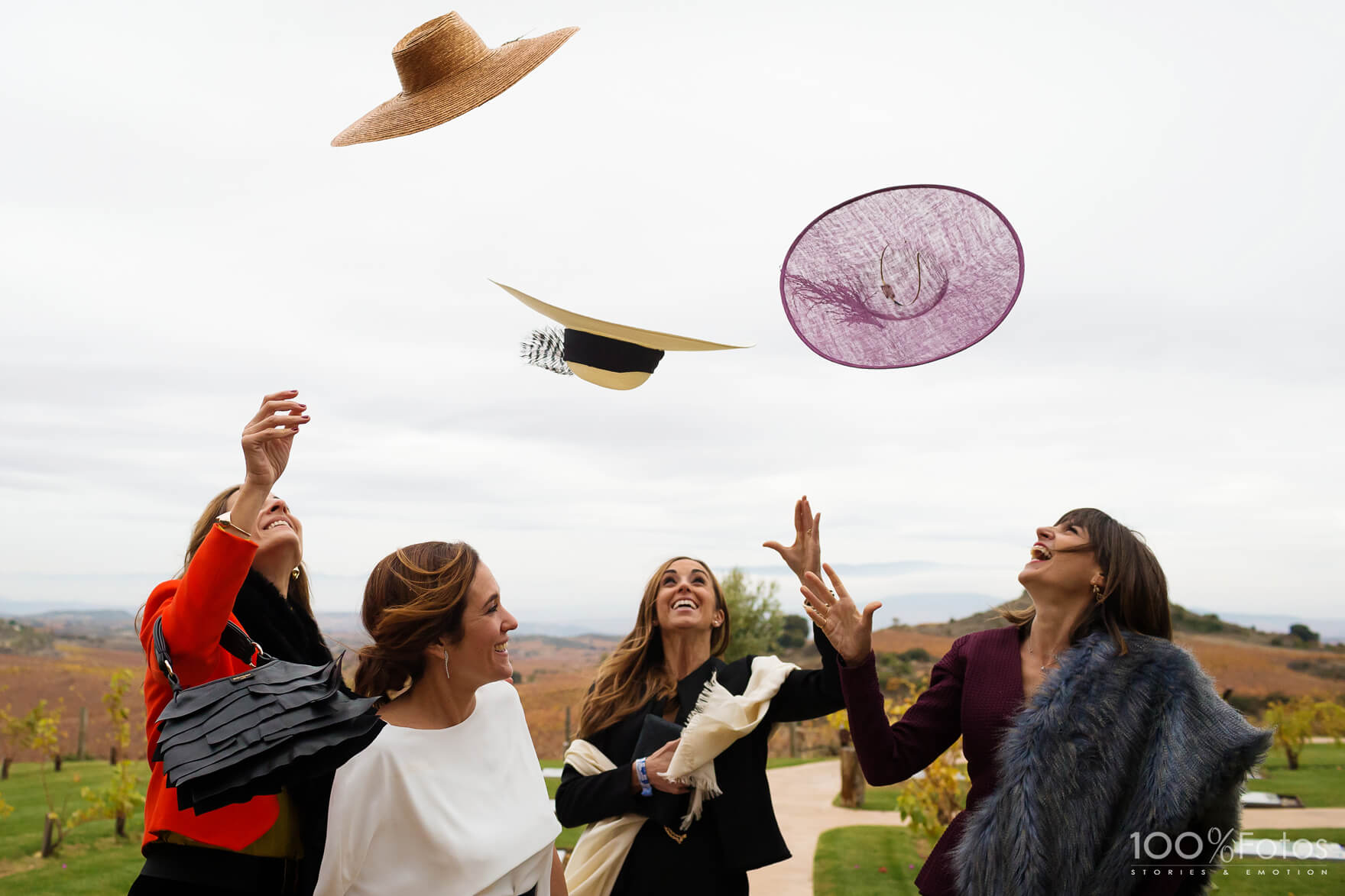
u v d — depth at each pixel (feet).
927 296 9.04
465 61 10.48
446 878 6.97
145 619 7.14
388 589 7.61
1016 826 7.83
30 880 24.52
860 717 9.45
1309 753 54.85
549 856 7.82
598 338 10.19
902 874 26.55
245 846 6.59
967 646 9.67
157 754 6.18
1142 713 7.95
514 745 8.07
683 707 11.60
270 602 7.52
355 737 5.90
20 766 48.85
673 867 10.59
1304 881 21.62
